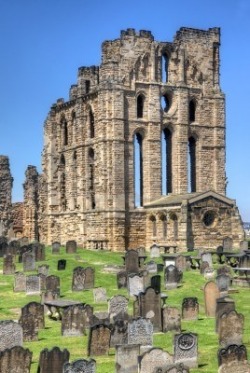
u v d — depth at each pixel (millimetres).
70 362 34625
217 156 114875
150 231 107312
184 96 112500
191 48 114375
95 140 108750
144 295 46062
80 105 112750
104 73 107312
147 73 110125
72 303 51750
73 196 115562
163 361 35375
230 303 46031
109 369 37000
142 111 109938
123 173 106625
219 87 116188
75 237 113750
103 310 53719
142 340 41156
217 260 87125
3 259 76750
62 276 71250
